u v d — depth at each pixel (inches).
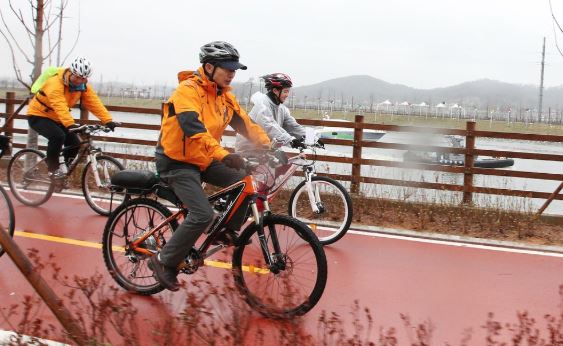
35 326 152.6
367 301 211.9
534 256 279.7
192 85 184.2
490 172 378.9
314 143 275.4
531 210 352.8
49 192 331.0
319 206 287.6
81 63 307.7
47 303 141.3
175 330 157.5
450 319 198.7
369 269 249.8
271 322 185.2
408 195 371.6
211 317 168.6
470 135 383.6
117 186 205.2
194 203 184.4
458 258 271.6
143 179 200.1
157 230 200.8
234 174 191.2
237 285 187.0
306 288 186.5
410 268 253.6
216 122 190.4
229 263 232.5
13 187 339.9
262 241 186.5
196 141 177.5
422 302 213.6
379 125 394.6
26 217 310.5
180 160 186.4
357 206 354.9
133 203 205.3
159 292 206.1
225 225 190.5
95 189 323.6
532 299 221.0
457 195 389.4
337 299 212.7
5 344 151.6
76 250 256.2
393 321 194.4
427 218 341.1
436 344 178.7
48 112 317.7
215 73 185.5
